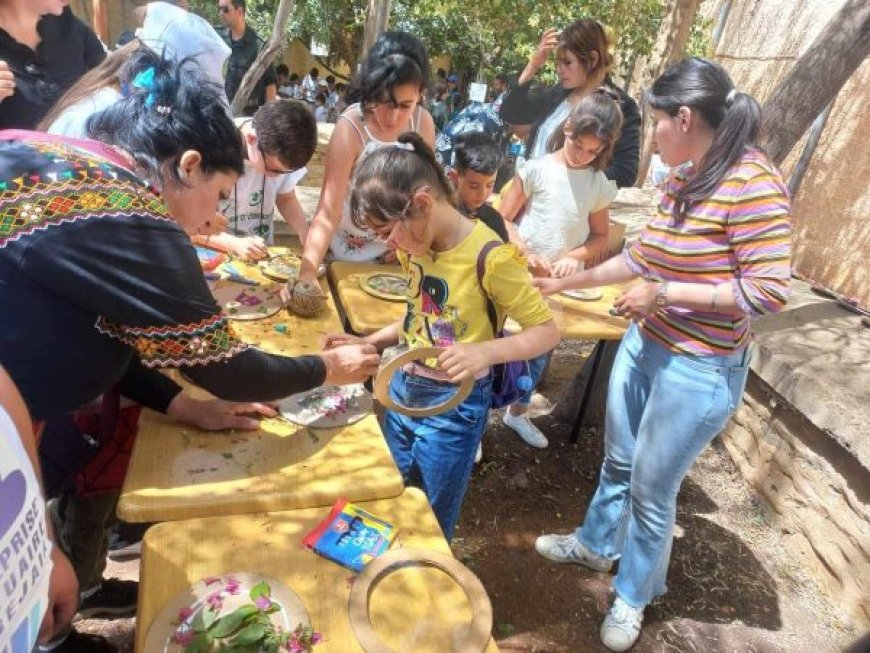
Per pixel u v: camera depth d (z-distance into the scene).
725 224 1.77
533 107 3.89
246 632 1.03
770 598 2.66
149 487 1.35
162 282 1.14
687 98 1.75
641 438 2.12
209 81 1.30
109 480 1.78
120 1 6.05
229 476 1.41
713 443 3.58
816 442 2.87
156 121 1.17
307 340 2.05
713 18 7.46
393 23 12.64
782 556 2.91
